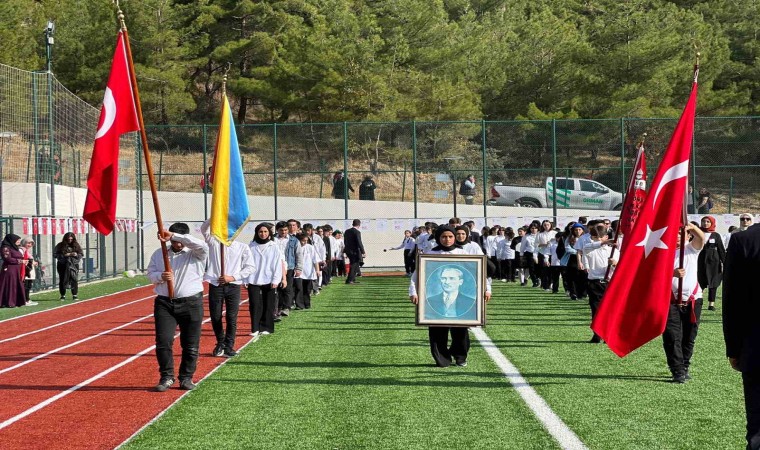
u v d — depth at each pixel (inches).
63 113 1312.7
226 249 538.6
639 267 405.4
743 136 1579.7
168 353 428.5
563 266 1016.2
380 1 2393.0
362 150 1680.6
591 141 1652.3
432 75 2193.7
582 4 3041.3
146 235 1641.2
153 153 1684.3
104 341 637.9
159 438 323.3
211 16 2331.4
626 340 405.4
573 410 365.7
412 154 1668.3
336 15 2315.5
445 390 414.3
